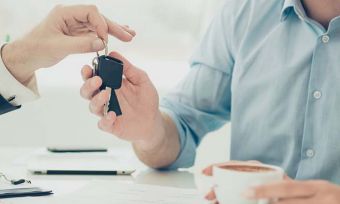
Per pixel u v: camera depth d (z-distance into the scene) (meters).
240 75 1.19
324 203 0.59
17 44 0.97
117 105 0.96
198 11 2.14
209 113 1.33
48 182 1.02
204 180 1.07
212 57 1.31
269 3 1.21
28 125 1.94
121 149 1.46
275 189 0.59
